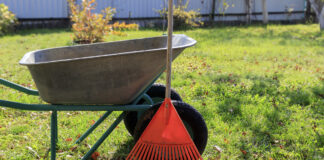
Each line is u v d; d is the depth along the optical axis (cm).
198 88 524
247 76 618
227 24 1684
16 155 320
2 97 485
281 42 1033
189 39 295
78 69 239
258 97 490
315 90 525
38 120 411
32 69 236
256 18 1761
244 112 428
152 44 340
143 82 268
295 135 361
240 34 1222
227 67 699
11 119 411
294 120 408
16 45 941
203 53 833
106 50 325
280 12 1783
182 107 276
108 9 1016
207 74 632
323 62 756
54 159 271
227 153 326
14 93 506
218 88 533
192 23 1445
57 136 338
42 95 254
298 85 554
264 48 920
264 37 1145
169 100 257
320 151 329
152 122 258
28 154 323
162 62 264
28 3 1391
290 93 509
